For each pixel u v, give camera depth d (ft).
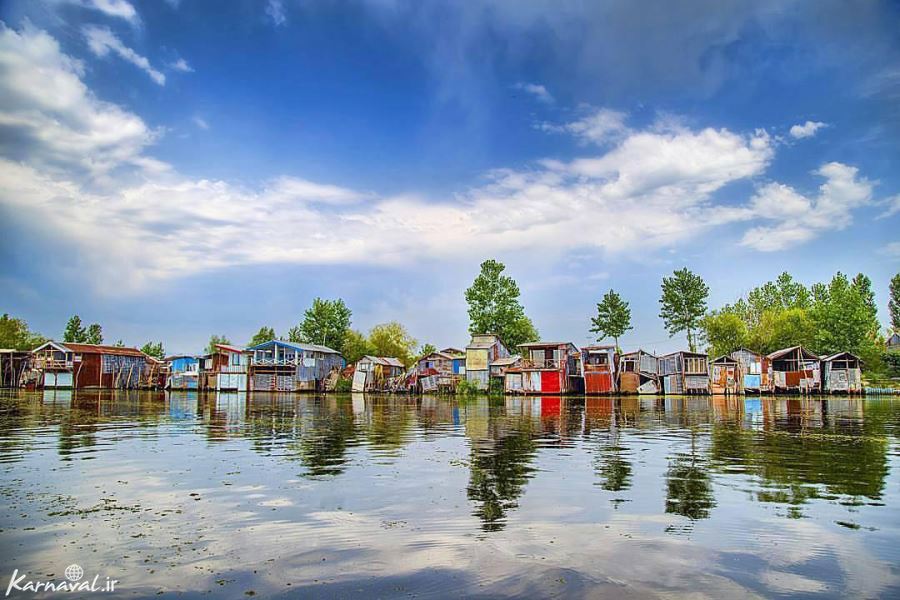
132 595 25.90
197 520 37.99
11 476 52.65
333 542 33.58
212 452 68.49
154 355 420.77
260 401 204.74
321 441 80.69
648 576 28.43
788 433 94.17
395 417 130.21
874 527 36.96
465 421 119.24
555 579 27.96
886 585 27.48
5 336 362.12
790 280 413.39
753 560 30.83
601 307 405.59
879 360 318.45
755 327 363.56
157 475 53.36
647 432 96.07
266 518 38.58
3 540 33.50
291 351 314.14
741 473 55.57
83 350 312.09
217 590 26.50
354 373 320.29
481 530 36.09
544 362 290.76
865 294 377.50
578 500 44.06
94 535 34.58
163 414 129.80
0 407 149.59
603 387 286.46
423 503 42.93
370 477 52.80
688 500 44.21
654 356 293.23
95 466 58.13
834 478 53.06
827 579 28.22
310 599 25.53
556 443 79.82
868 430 99.30
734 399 243.81
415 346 403.13
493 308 355.56
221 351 322.96
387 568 29.40
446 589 26.71
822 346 315.99
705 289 386.11
